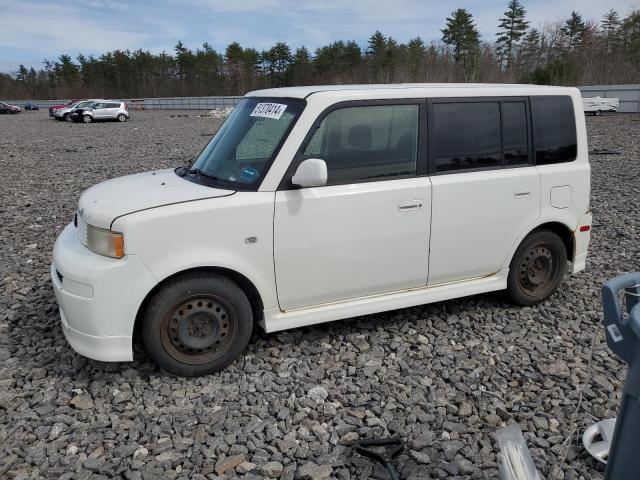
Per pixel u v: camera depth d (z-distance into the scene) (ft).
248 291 13.48
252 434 10.87
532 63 217.36
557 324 15.98
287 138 12.95
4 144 73.41
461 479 9.74
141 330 12.49
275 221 12.76
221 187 13.01
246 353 14.01
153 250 11.80
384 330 15.38
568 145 16.62
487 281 15.99
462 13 219.61
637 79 165.68
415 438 10.80
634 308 6.79
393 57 231.91
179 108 202.69
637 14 202.69
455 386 12.67
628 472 7.00
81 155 59.82
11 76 329.93
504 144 15.55
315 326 15.51
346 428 11.07
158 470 9.88
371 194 13.64
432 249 14.74
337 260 13.61
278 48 276.82
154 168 48.57
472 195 14.93
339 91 13.50
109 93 303.27
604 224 27.32
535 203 16.05
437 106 14.52
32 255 22.18
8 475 9.71
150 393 12.25
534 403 12.02
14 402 11.98
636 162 48.47
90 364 13.37
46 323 15.66
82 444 10.61
